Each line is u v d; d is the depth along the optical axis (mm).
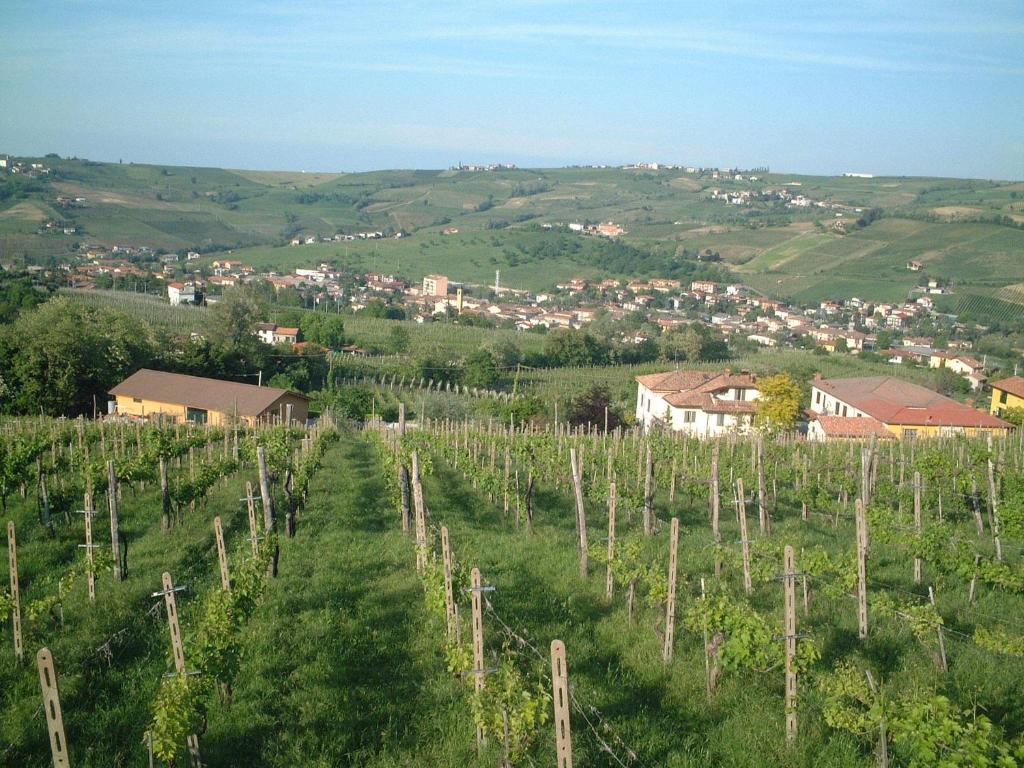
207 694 8773
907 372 83062
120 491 21953
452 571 11883
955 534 18234
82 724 9258
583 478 25891
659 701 10023
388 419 59188
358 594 13953
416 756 8781
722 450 29109
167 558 15930
